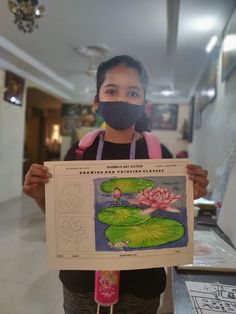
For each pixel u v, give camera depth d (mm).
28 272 2381
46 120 9648
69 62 5039
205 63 4066
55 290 2117
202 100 4273
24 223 3748
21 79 5316
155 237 753
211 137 3361
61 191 746
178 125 7848
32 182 741
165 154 898
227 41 2549
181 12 2658
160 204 762
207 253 1178
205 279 977
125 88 849
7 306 1908
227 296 856
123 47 4129
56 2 2916
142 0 2795
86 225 745
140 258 747
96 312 830
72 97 8070
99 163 753
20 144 5512
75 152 908
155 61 4719
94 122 8242
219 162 2812
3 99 4832
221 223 1597
